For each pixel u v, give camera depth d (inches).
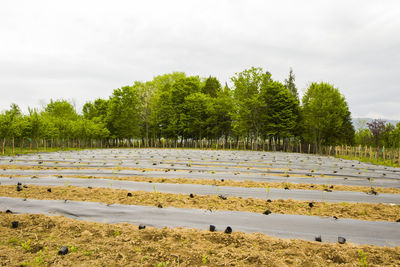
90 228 192.1
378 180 442.6
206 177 433.1
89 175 444.5
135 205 250.1
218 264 143.5
